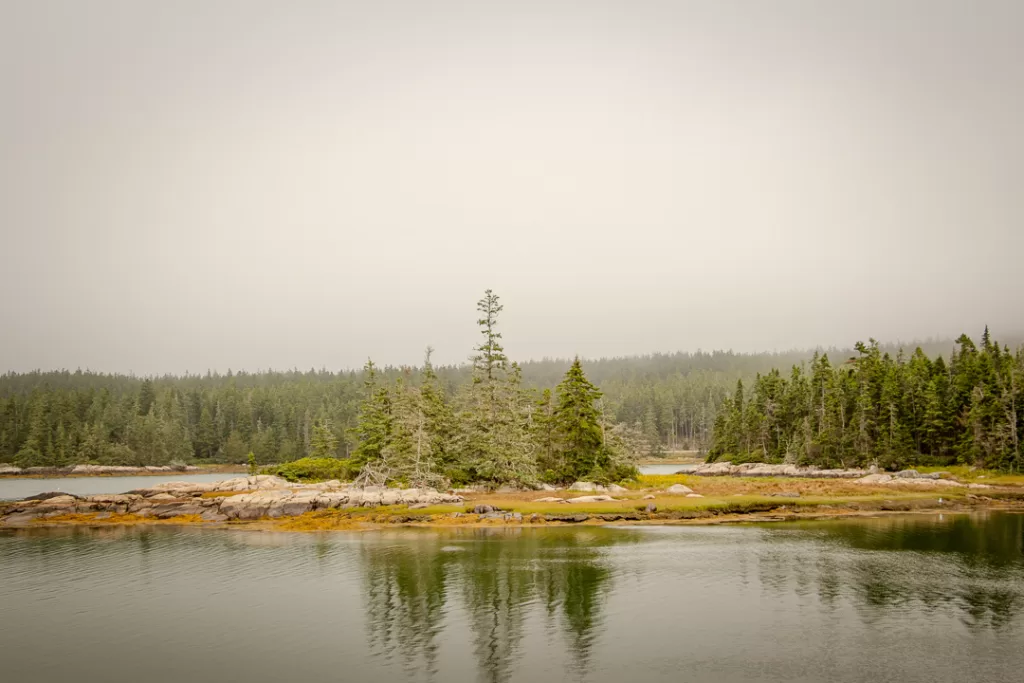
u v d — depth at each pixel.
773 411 136.50
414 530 59.94
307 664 28.78
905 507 72.50
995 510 72.19
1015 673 27.36
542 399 93.00
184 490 78.75
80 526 65.81
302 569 45.50
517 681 26.88
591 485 79.75
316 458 97.62
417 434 78.12
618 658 29.20
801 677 27.05
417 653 30.05
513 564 46.28
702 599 37.72
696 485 86.75
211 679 27.22
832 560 46.97
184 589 40.88
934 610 35.41
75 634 32.84
